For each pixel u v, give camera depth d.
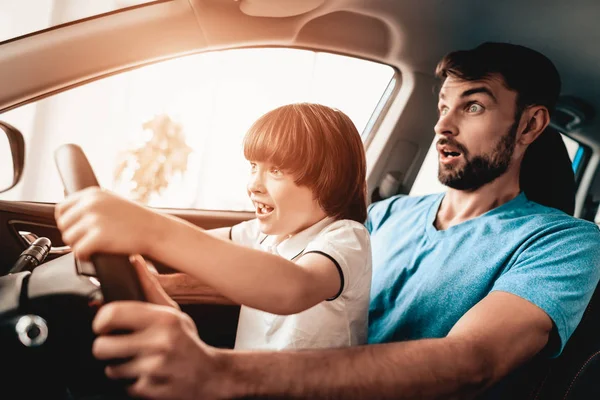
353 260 0.78
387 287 1.11
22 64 1.10
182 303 1.05
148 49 1.19
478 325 0.75
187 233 0.51
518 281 0.86
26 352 0.64
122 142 1.83
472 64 1.10
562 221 0.99
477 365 0.66
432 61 1.53
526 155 1.16
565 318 0.82
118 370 0.46
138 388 0.46
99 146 1.75
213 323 1.21
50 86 1.13
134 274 0.51
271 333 0.89
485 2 1.36
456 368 0.64
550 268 0.88
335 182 0.91
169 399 0.46
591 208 1.77
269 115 0.93
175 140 1.89
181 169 1.94
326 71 1.65
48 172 1.54
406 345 0.66
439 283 1.01
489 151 1.09
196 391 0.48
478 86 1.09
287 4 1.24
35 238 1.17
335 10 1.32
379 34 1.45
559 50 1.48
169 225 0.50
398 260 1.14
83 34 1.13
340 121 0.95
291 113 0.92
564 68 1.52
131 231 0.47
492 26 1.43
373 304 1.12
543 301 0.81
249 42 1.31
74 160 0.59
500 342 0.72
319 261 0.74
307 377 0.56
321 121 0.92
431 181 1.74
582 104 1.59
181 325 0.48
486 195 1.11
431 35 1.46
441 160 1.14
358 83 1.68
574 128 1.66
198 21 1.21
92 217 0.46
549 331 0.81
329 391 0.56
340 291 0.74
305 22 1.33
